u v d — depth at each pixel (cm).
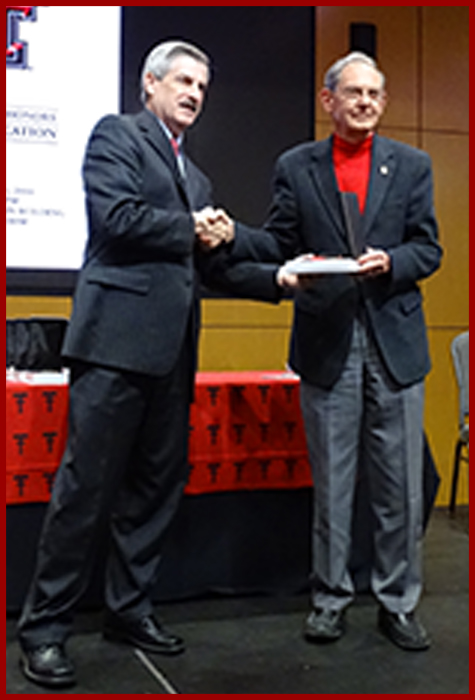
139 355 200
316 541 232
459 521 369
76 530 202
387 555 230
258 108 362
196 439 257
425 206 226
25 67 318
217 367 368
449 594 271
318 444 228
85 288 202
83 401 202
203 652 220
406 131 389
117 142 201
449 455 402
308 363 226
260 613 252
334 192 222
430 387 399
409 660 215
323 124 377
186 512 258
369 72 214
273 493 269
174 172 209
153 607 245
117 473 208
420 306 231
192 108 209
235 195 362
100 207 196
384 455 226
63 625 206
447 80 394
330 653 220
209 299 366
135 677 203
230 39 356
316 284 221
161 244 197
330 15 372
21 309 330
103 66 329
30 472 241
